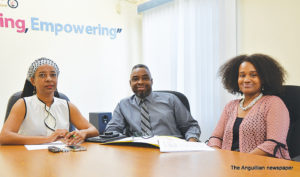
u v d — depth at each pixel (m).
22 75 3.21
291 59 2.36
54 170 0.95
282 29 2.42
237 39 2.79
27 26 3.24
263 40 2.57
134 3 4.04
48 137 1.57
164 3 3.61
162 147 1.30
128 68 3.99
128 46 3.99
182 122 2.38
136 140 1.47
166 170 0.92
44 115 1.79
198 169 0.93
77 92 3.57
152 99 2.42
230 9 2.79
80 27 3.59
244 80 1.78
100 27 3.75
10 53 3.14
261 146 1.50
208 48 3.04
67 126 1.86
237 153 1.21
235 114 1.80
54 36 3.41
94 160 1.09
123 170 0.93
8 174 0.91
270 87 1.77
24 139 1.52
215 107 2.95
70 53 3.52
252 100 1.79
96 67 3.72
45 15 3.35
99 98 3.74
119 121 2.42
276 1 2.45
